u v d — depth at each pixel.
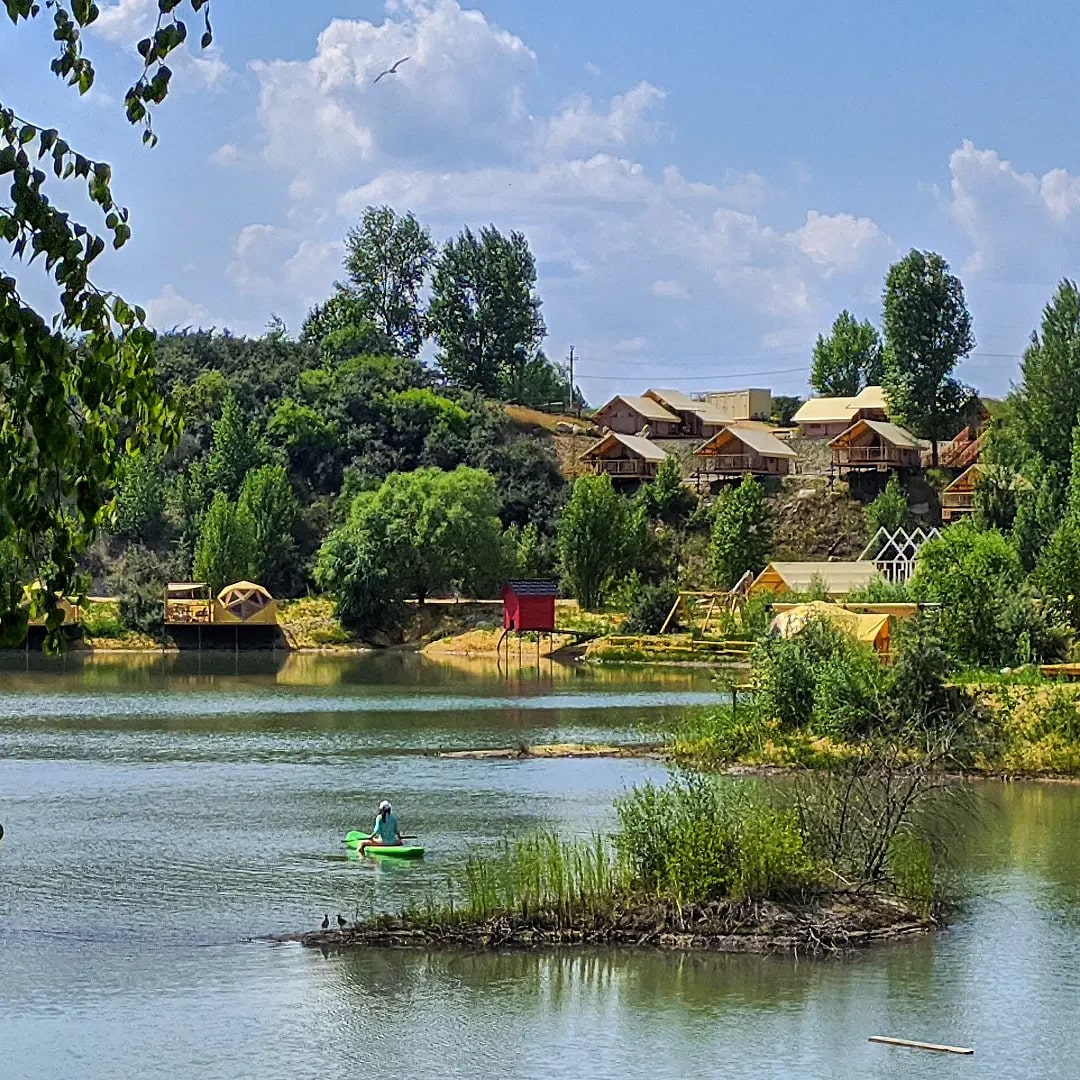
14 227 13.55
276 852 56.75
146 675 140.25
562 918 43.91
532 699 116.12
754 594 164.62
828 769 63.78
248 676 139.00
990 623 100.19
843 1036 36.56
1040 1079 34.16
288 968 41.44
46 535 14.55
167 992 39.50
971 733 75.19
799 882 45.47
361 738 91.88
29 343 13.57
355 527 183.75
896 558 185.00
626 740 90.06
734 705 81.62
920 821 62.03
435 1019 37.56
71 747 87.75
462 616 182.38
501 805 67.00
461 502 188.12
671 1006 38.56
